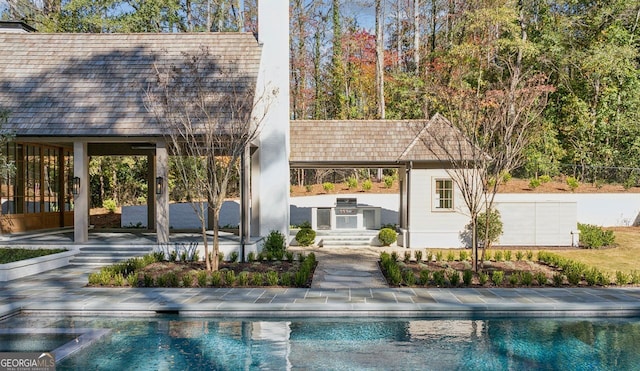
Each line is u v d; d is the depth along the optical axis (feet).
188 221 85.76
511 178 93.04
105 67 56.39
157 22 103.60
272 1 61.16
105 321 29.76
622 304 30.71
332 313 30.32
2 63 56.75
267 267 45.44
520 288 35.96
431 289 35.68
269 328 28.58
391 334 27.45
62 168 69.21
